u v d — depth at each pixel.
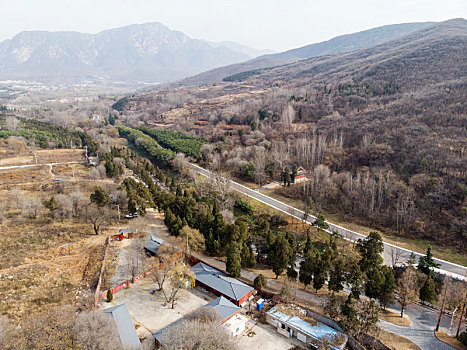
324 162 145.50
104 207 94.81
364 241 77.06
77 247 77.19
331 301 59.50
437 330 58.56
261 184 140.50
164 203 102.81
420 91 184.25
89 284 63.25
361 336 55.03
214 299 64.75
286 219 107.56
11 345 39.78
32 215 89.69
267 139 177.50
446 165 111.69
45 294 58.25
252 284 71.62
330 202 120.50
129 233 86.69
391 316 62.88
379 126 152.62
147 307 60.72
